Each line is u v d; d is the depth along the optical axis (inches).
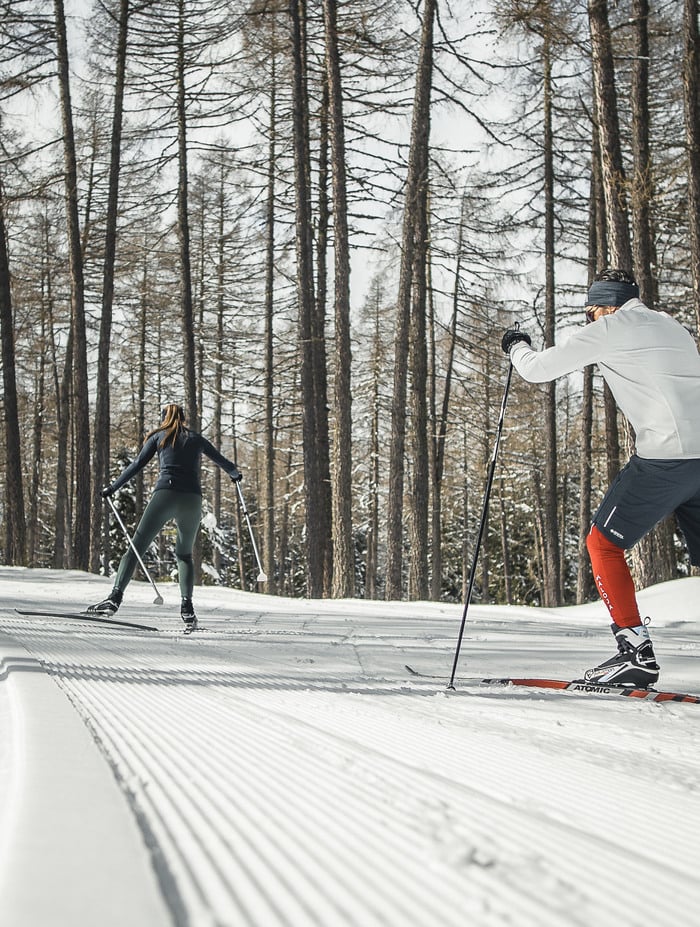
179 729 80.7
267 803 54.0
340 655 181.6
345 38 694.5
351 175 732.0
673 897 40.2
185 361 787.4
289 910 34.6
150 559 1172.5
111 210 729.0
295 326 999.0
